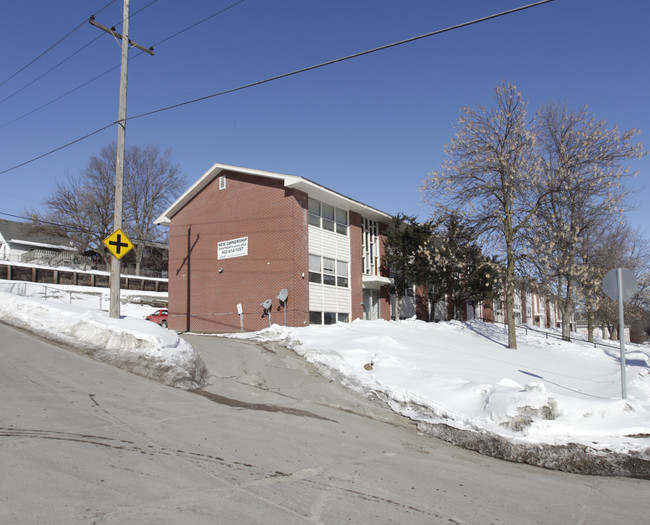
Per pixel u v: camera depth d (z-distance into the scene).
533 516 5.07
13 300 17.14
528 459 7.36
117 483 4.98
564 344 25.52
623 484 6.52
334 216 25.83
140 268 54.22
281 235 22.75
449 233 23.38
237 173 24.75
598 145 21.81
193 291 25.86
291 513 4.57
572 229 24.52
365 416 9.54
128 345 12.47
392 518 4.67
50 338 13.81
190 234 26.50
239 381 11.75
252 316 23.27
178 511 4.39
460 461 7.15
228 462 5.97
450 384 10.62
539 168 21.14
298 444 7.15
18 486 4.72
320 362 13.61
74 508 4.32
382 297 29.14
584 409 8.51
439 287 29.97
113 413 7.85
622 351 9.60
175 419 7.88
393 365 12.35
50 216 50.19
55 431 6.62
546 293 22.48
